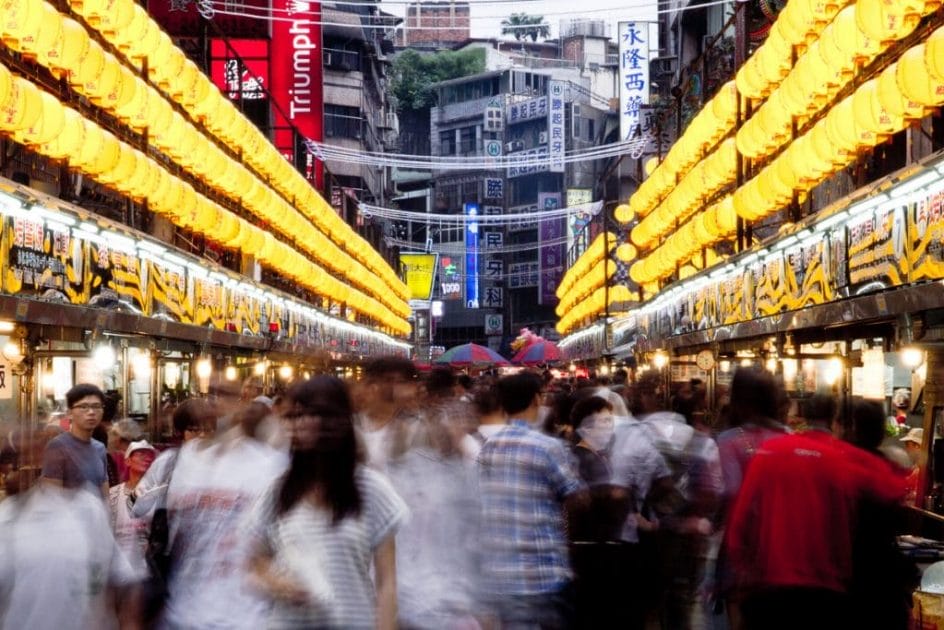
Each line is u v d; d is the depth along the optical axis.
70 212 10.96
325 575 4.00
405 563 5.23
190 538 5.37
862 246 10.51
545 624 5.84
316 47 35.78
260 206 18.50
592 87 94.88
